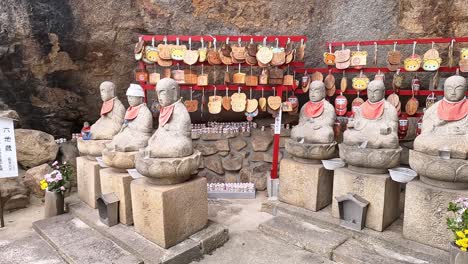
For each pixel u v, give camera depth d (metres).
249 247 3.03
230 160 4.67
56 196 3.52
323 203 3.56
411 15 4.02
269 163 4.66
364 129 3.12
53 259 2.79
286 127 4.63
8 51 3.89
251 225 3.48
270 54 3.72
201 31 4.44
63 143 4.63
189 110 4.00
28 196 4.03
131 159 3.08
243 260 2.82
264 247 3.02
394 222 3.20
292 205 3.66
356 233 3.00
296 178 3.58
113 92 3.68
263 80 3.86
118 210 3.16
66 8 3.87
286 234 3.11
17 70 4.04
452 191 2.55
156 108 4.18
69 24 3.93
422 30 4.02
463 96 2.67
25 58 3.99
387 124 3.05
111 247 2.86
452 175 2.50
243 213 3.79
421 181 2.81
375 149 2.97
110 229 3.07
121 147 3.12
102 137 3.61
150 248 2.74
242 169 4.66
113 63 4.35
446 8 3.87
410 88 4.20
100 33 4.08
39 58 4.03
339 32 4.40
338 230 3.13
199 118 5.02
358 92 3.85
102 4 3.98
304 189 3.52
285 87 3.97
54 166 4.02
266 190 4.52
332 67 3.99
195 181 2.94
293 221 3.38
